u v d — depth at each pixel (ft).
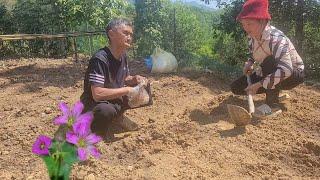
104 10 13.57
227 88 9.12
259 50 6.51
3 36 11.60
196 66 11.48
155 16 13.96
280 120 6.64
